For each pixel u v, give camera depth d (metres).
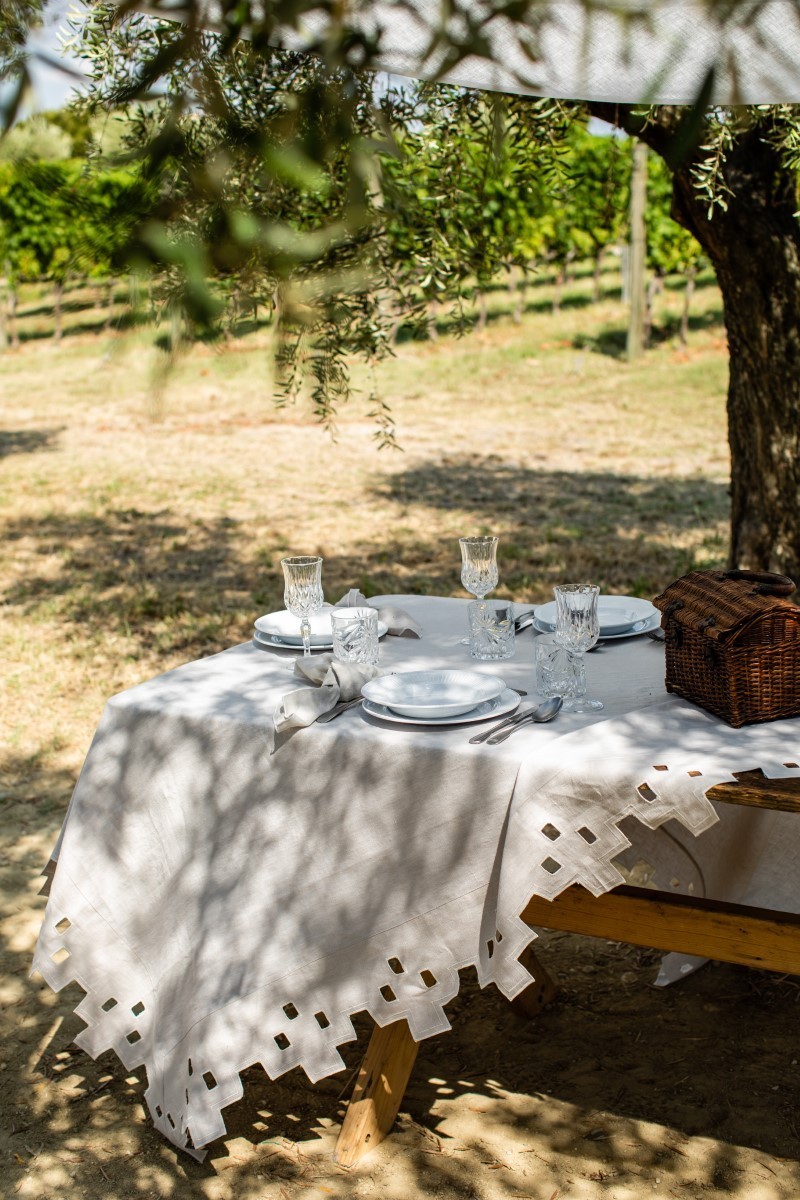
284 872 2.59
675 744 2.36
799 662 2.45
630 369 19.42
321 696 2.66
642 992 3.38
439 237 3.53
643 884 3.57
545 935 3.74
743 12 0.64
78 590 7.98
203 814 2.71
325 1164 2.66
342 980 2.51
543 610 3.34
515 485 11.58
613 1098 2.86
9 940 3.76
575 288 29.44
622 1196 2.50
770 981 3.41
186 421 16.48
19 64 0.55
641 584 7.53
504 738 2.46
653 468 12.22
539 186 3.91
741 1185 2.52
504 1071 3.00
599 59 0.99
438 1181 2.58
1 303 25.77
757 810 3.25
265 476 12.45
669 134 3.99
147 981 2.76
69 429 16.11
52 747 5.27
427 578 8.05
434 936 2.45
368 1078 2.72
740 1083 2.90
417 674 2.76
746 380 4.96
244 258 0.58
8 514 10.75
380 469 12.66
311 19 0.67
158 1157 2.72
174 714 2.75
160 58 0.61
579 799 2.30
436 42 0.64
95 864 2.81
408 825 2.48
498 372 19.78
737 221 4.61
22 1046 3.21
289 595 3.03
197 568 8.58
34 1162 2.73
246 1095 2.95
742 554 5.16
